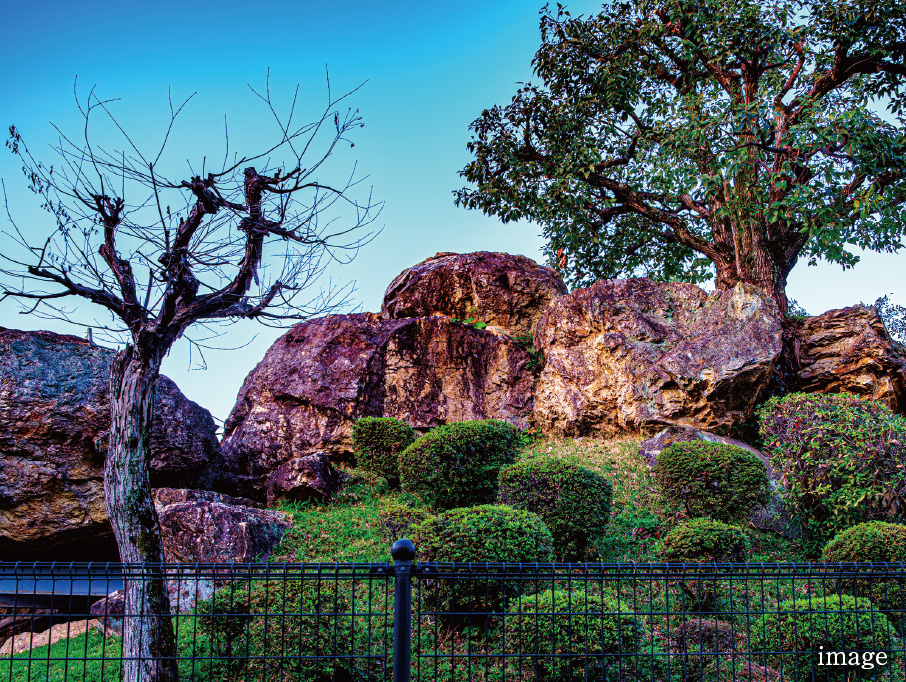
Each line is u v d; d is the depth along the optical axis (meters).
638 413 15.04
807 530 11.06
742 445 14.27
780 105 17.78
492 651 7.19
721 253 18.95
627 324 15.85
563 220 21.39
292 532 11.44
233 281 7.86
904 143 15.47
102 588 11.23
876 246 18.09
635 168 19.77
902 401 15.81
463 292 19.84
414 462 12.43
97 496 12.66
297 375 16.91
